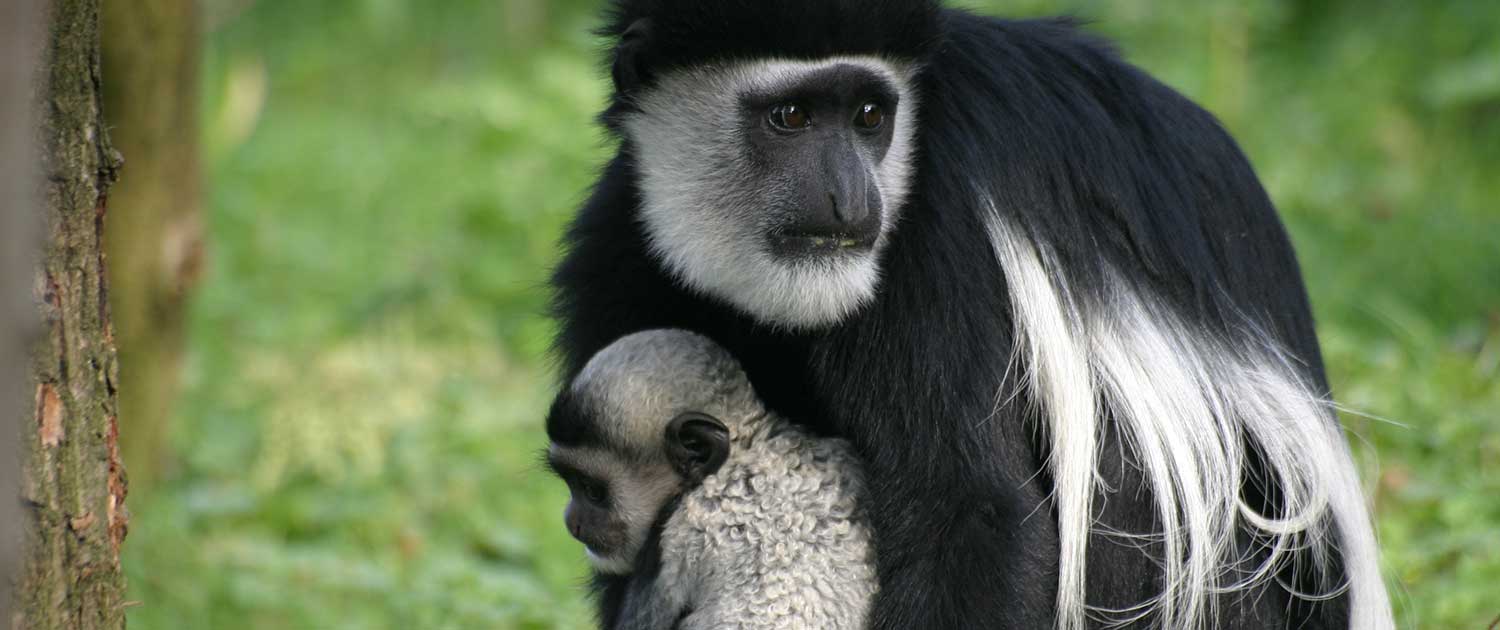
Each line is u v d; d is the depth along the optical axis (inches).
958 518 227.0
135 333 385.4
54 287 188.2
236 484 407.2
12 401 181.3
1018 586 225.6
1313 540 254.1
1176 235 250.1
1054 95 250.1
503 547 357.4
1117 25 591.5
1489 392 375.6
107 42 357.4
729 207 249.1
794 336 252.8
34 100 182.1
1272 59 643.5
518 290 519.8
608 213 272.1
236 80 614.2
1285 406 253.3
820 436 244.5
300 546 371.9
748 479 238.7
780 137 247.1
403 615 324.8
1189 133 260.8
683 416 245.1
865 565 232.7
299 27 797.9
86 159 193.3
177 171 382.0
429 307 515.5
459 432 418.0
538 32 766.5
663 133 258.2
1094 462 239.6
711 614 231.9
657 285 268.8
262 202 613.3
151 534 360.2
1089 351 240.1
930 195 237.6
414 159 643.5
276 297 537.6
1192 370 246.4
